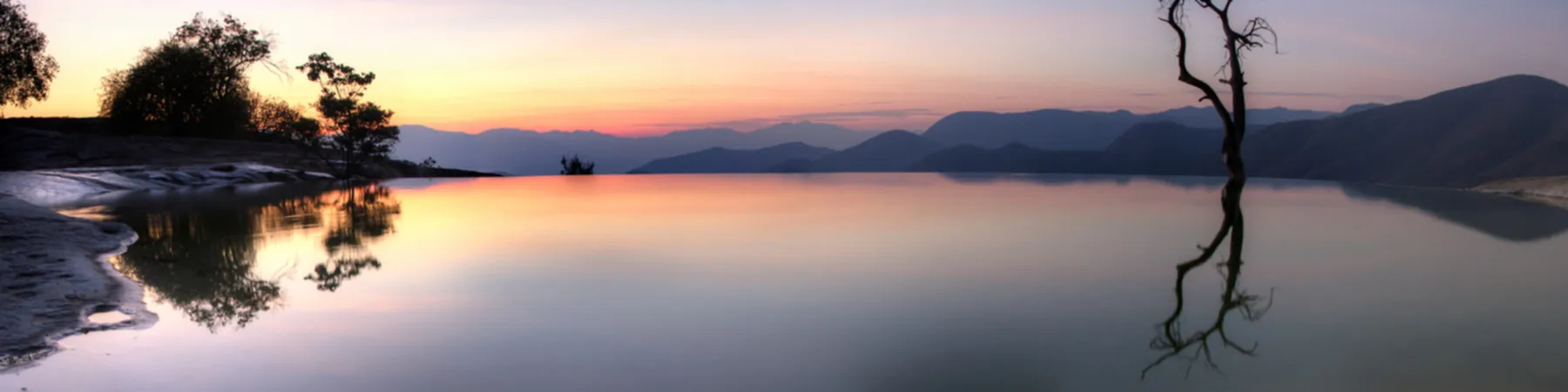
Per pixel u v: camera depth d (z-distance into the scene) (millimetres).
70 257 5160
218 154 21219
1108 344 3059
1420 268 4688
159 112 23094
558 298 3902
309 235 6680
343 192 14078
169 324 3418
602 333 3238
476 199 11422
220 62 23609
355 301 3875
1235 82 8281
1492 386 2514
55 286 4180
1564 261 4910
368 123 21844
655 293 4027
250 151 22094
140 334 3252
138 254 5559
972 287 4160
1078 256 5184
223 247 5977
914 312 3588
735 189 13430
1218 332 3223
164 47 23000
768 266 4844
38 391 2535
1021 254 5262
